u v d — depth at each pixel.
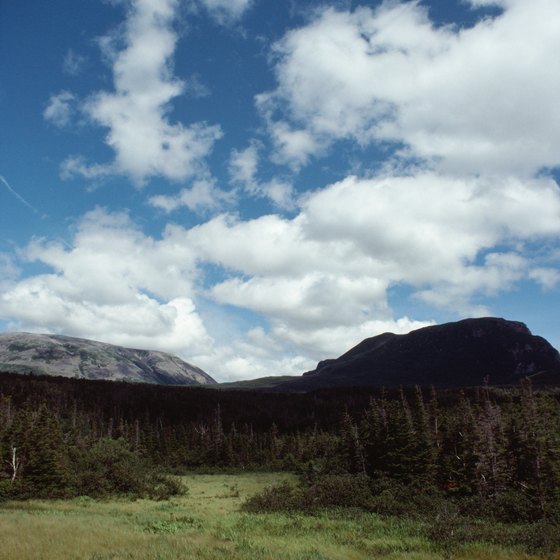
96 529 20.91
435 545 19.14
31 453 42.72
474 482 36.41
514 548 18.20
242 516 28.83
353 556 17.25
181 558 15.22
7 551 15.43
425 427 46.56
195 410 132.62
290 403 146.50
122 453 59.09
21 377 137.50
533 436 34.34
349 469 50.47
